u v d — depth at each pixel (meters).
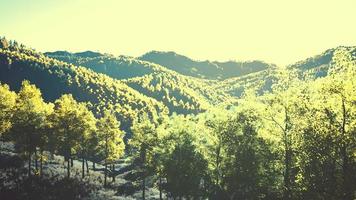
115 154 77.94
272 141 37.16
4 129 68.12
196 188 47.31
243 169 38.84
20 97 69.44
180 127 47.94
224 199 41.28
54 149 76.00
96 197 64.50
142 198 68.44
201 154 46.00
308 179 27.23
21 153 67.38
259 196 37.56
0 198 55.25
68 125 69.19
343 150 25.66
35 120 63.34
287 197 33.25
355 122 25.48
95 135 76.81
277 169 36.75
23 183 62.06
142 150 61.00
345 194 25.50
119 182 79.75
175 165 47.00
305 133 27.77
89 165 102.69
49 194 60.88
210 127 42.66
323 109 26.86
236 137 40.59
